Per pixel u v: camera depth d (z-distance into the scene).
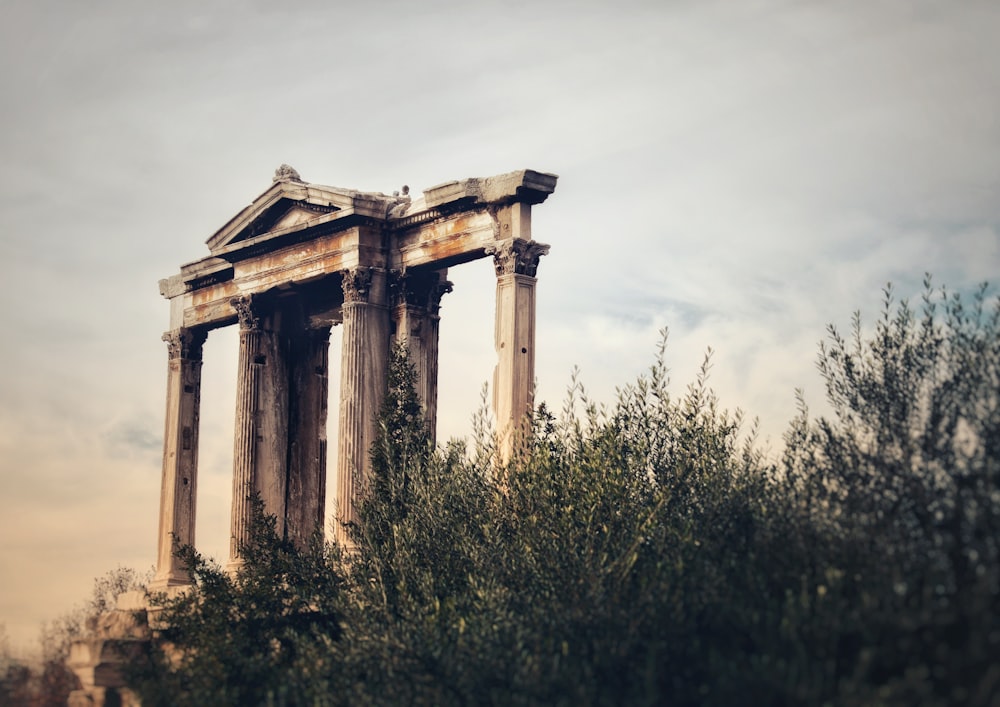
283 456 70.12
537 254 58.47
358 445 61.84
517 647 40.00
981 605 33.19
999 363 39.66
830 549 38.75
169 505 74.56
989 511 35.72
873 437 41.50
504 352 56.91
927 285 42.12
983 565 34.88
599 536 45.88
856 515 39.34
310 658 45.59
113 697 48.41
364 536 53.03
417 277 64.06
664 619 39.34
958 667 32.44
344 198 63.38
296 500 70.62
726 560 40.88
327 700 42.25
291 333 71.75
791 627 35.69
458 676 40.56
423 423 57.75
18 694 49.47
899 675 34.25
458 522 50.38
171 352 76.44
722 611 38.47
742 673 35.25
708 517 44.03
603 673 38.91
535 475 49.25
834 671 35.00
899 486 39.28
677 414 48.62
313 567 54.69
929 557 36.56
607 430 48.34
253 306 69.69
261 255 69.19
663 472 47.81
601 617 40.62
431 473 52.16
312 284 67.00
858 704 32.66
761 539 40.69
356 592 50.97
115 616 53.75
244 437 69.06
